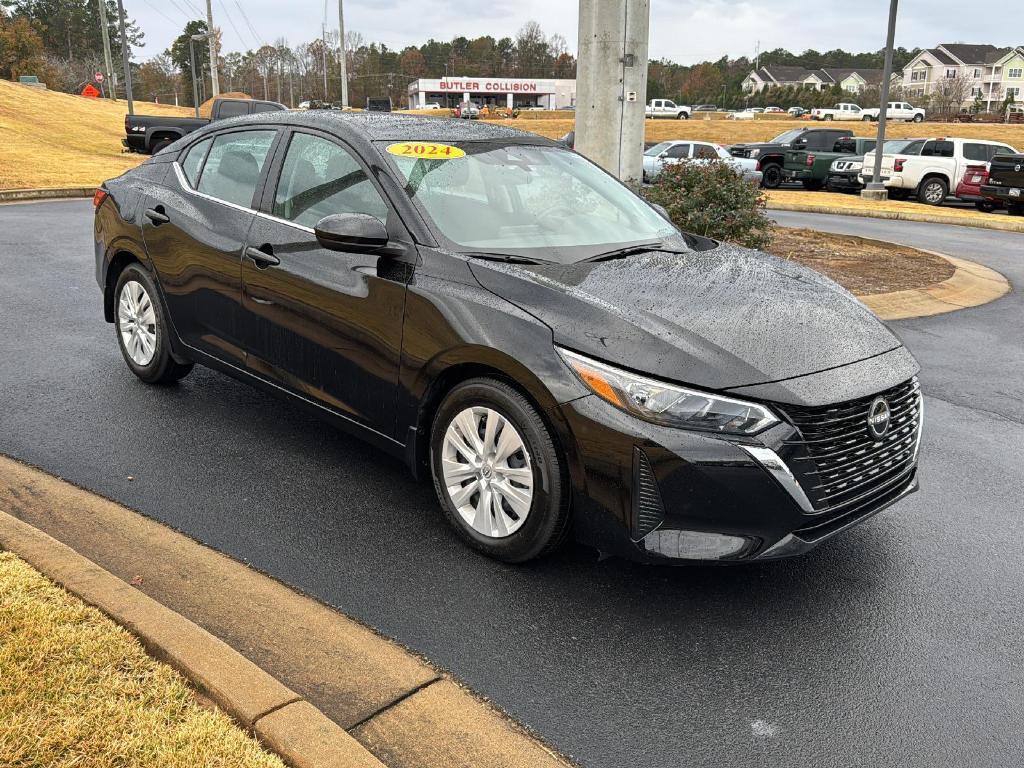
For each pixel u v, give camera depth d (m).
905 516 4.27
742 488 3.03
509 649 3.04
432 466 3.78
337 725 2.45
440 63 152.75
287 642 2.97
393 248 3.78
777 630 3.24
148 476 4.25
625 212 4.59
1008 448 5.24
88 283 8.65
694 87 140.25
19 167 19.44
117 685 2.50
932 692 2.91
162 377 5.40
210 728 2.37
